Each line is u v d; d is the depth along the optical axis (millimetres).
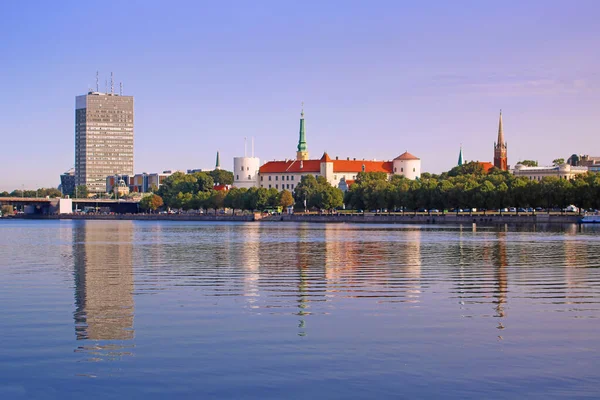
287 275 75938
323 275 75750
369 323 47812
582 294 60594
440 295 60156
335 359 39188
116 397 34000
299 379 36062
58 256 103938
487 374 36688
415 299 57938
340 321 48500
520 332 45156
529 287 65188
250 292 62250
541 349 41125
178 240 148375
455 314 51031
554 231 173000
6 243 140875
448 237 149625
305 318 49562
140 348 41438
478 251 108250
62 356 39938
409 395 33938
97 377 36500
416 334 44625
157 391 34625
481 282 68875
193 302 56531
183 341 42938
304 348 41312
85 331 45531
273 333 44875
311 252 109312
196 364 38406
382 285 66875
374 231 185375
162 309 53219
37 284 68250
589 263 87750
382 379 36000
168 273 78375
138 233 189000
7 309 53281
